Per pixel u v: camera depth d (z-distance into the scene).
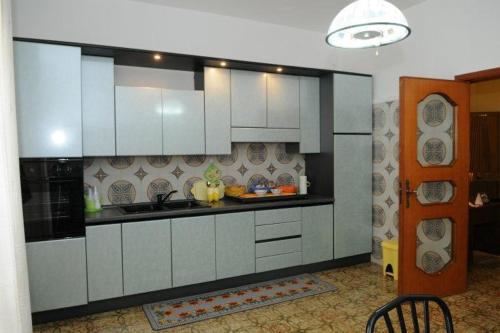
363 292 3.48
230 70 3.71
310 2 3.67
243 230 3.57
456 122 3.42
